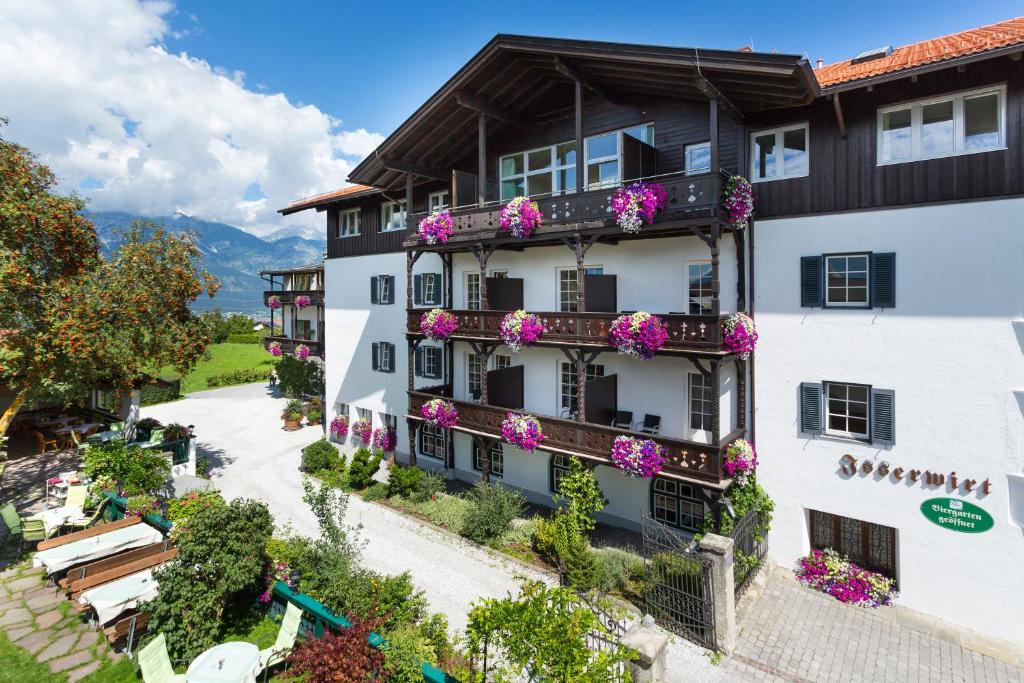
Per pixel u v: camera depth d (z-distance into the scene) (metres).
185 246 20.11
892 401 11.31
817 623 10.84
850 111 11.64
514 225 14.51
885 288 11.34
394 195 21.06
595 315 13.47
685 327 12.13
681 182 11.98
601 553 13.03
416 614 9.68
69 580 10.20
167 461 17.36
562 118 16.30
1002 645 10.16
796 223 12.34
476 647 7.41
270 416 31.16
